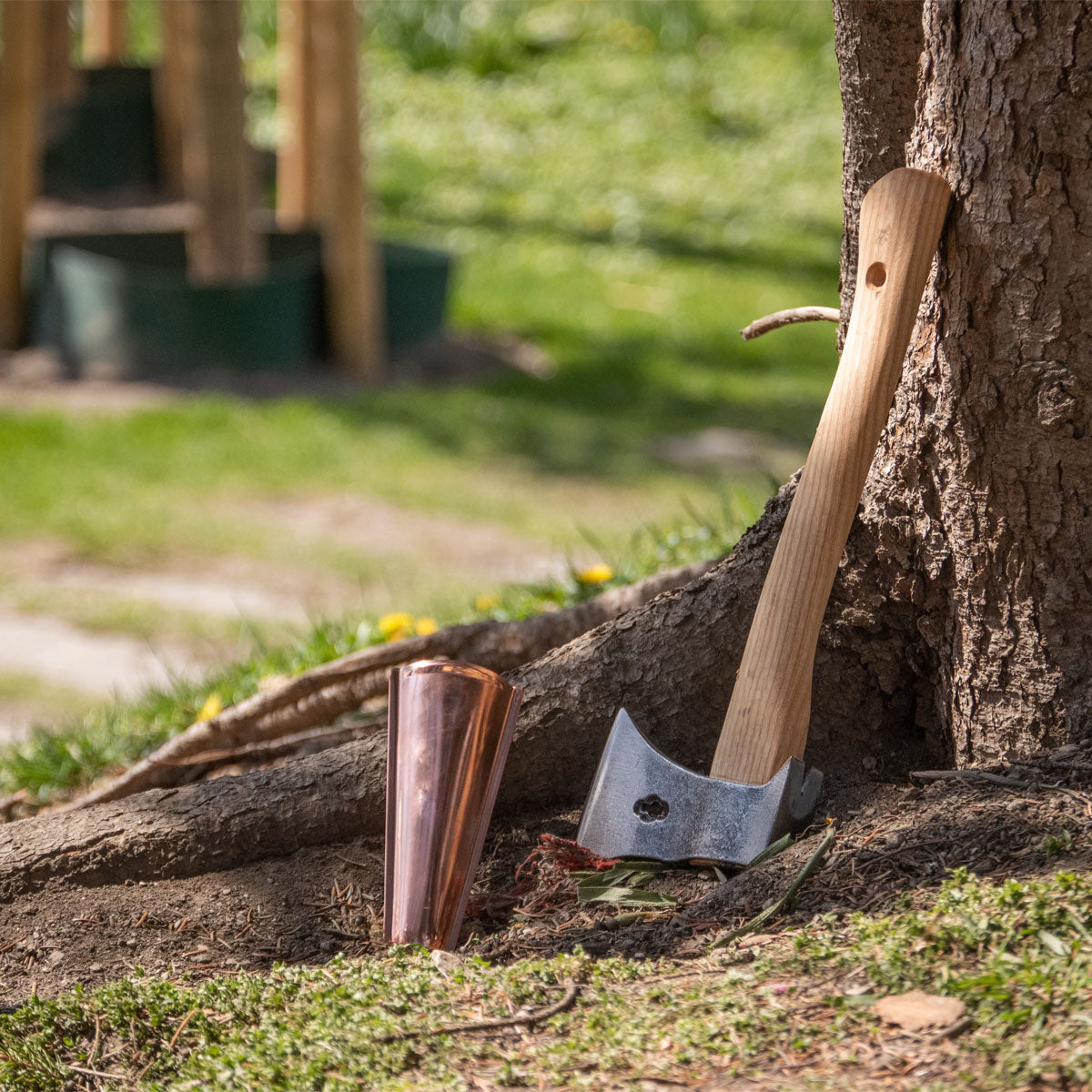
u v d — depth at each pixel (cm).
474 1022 250
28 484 1212
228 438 1336
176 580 1052
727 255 2062
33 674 870
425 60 2828
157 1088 248
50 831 348
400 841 305
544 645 419
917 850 283
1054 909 246
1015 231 286
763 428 1440
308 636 620
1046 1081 210
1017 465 297
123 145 2041
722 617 347
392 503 1216
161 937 325
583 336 1716
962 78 292
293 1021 261
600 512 1205
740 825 297
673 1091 220
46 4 1944
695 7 2934
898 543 323
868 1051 223
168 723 560
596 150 2483
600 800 313
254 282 1452
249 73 2680
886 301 296
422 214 2183
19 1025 278
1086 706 301
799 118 2606
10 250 1509
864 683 343
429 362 1605
